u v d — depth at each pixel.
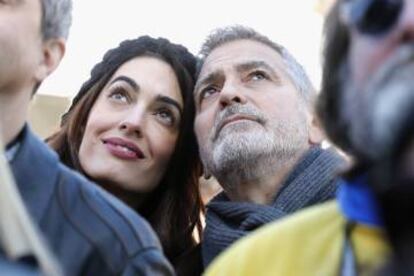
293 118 2.05
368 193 1.02
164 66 2.21
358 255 1.03
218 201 2.12
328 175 1.94
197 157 2.26
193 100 2.22
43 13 1.37
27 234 0.92
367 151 0.95
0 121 1.29
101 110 2.16
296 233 1.12
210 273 1.17
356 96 0.98
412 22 0.93
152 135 2.15
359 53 0.98
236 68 2.09
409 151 0.86
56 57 1.44
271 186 2.02
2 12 1.29
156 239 1.31
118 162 2.11
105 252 1.22
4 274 0.91
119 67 2.22
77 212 1.25
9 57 1.28
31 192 1.25
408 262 0.86
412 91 0.87
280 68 2.10
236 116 2.02
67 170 1.32
